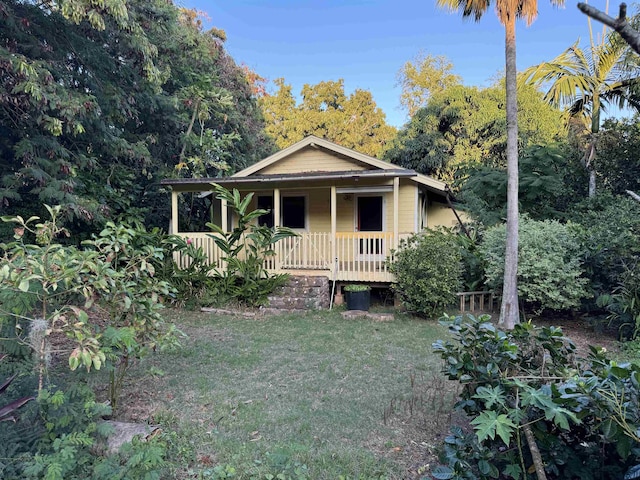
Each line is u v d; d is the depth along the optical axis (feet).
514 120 22.47
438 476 7.93
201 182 33.58
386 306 30.32
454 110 58.34
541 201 36.88
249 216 29.63
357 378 15.72
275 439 11.00
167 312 28.12
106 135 33.55
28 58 24.91
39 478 7.92
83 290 10.07
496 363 8.55
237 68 61.36
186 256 31.65
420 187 36.68
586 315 25.12
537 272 23.71
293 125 93.35
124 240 11.91
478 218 36.06
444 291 25.29
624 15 3.77
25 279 8.89
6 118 26.55
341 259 30.81
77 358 8.81
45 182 26.03
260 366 17.11
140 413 12.51
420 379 15.61
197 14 58.34
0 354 9.89
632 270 21.04
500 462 8.73
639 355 17.93
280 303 28.78
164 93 46.34
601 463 7.81
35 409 9.27
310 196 38.24
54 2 24.81
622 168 38.75
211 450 10.39
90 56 31.63
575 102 38.81
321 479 9.21
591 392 6.70
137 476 8.06
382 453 10.37
